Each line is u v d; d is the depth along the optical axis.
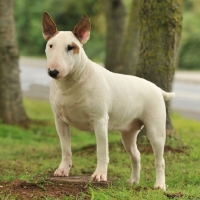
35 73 35.12
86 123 7.75
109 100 7.73
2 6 16.12
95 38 45.41
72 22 46.97
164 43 11.62
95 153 11.73
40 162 10.75
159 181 8.26
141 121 8.43
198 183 8.85
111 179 8.66
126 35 17.22
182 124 17.34
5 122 16.47
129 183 8.44
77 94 7.49
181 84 30.23
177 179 8.98
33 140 14.92
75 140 15.30
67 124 8.03
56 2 47.00
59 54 7.11
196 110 22.64
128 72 17.14
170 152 11.05
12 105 16.58
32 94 27.17
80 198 7.04
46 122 17.28
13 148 13.15
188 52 40.03
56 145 13.87
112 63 19.83
